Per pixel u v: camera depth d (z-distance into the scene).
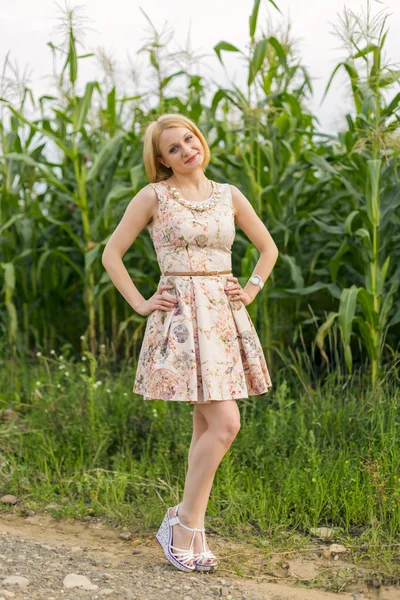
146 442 4.37
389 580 2.80
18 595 2.51
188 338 2.76
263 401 4.61
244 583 2.78
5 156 5.60
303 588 2.76
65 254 6.59
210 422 2.85
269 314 5.61
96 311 6.40
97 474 3.82
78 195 5.85
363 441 3.96
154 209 2.93
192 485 2.89
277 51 5.17
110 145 5.75
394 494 3.22
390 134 4.34
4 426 4.66
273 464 3.84
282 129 5.54
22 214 5.87
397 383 4.68
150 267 6.50
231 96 5.69
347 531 3.25
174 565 2.89
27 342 6.38
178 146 2.92
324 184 5.35
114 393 4.92
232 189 3.05
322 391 4.72
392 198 4.67
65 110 6.20
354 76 4.79
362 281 5.10
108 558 3.01
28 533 3.33
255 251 4.91
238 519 3.35
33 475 4.05
